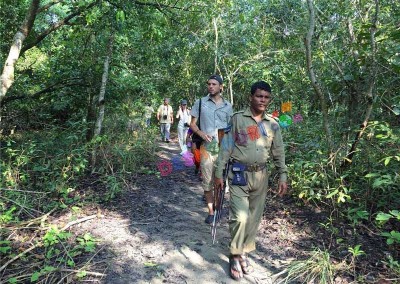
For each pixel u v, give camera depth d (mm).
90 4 5574
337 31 5402
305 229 3912
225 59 7605
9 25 7266
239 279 3072
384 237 3648
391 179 3732
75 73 7336
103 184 5434
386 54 4004
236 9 7875
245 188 3037
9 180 4812
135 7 5922
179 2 6930
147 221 4234
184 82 13617
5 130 7520
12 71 5012
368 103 4117
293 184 4652
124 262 3283
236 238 3002
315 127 5773
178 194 5344
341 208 4102
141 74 8664
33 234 3697
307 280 3010
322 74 5172
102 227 3977
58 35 8320
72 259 3188
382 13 4902
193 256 3439
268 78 7285
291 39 7250
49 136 6945
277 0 7504
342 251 3404
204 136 4141
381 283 2916
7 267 3088
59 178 5000
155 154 8141
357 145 4277
